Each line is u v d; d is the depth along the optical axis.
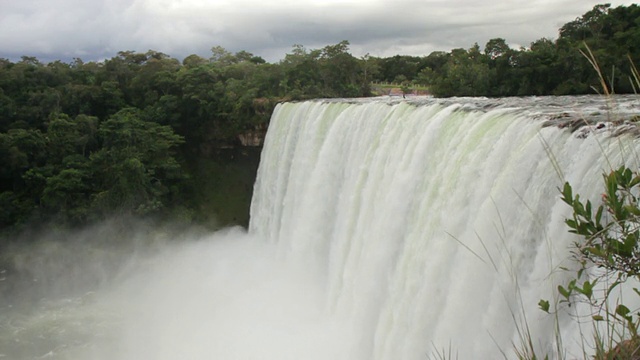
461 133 19.94
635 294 9.30
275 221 42.62
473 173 18.05
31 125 60.09
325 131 36.03
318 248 33.94
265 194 46.38
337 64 63.81
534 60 44.69
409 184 22.69
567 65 41.91
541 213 13.83
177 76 62.97
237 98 60.38
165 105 60.91
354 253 27.05
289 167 41.72
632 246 5.51
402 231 22.91
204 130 61.88
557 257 11.80
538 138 14.73
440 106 23.30
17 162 51.00
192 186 59.47
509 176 15.31
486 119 18.53
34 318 38.47
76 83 67.88
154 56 78.38
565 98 30.36
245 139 60.75
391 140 26.33
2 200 49.62
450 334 16.73
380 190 25.77
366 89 66.38
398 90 72.12
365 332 23.84
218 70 67.44
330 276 31.12
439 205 19.69
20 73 64.69
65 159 52.00
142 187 50.53
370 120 29.61
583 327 10.54
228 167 62.28
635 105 20.31
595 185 11.77
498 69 47.53
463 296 16.41
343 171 32.59
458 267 17.36
